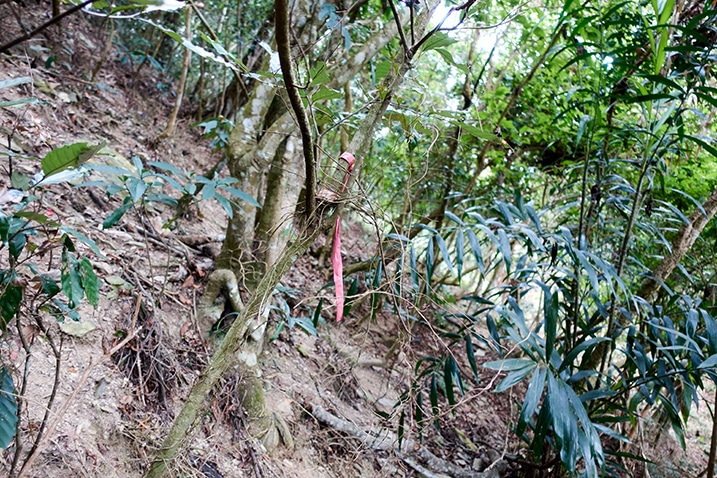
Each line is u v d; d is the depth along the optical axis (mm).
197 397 1212
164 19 5094
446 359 2152
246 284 2424
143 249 2494
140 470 1676
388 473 2588
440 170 3719
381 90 1224
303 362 2906
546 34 3350
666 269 2570
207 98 5285
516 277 2275
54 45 3805
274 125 2311
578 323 2336
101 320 1935
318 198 1195
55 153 926
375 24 3291
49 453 1450
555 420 1595
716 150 1799
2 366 1119
